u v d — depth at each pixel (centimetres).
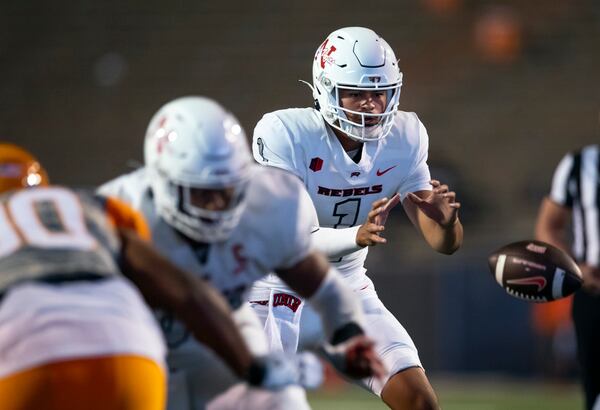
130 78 5141
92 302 873
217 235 1012
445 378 3438
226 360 902
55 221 909
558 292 1326
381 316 1459
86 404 849
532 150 4678
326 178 1441
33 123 5056
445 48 5072
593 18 5069
